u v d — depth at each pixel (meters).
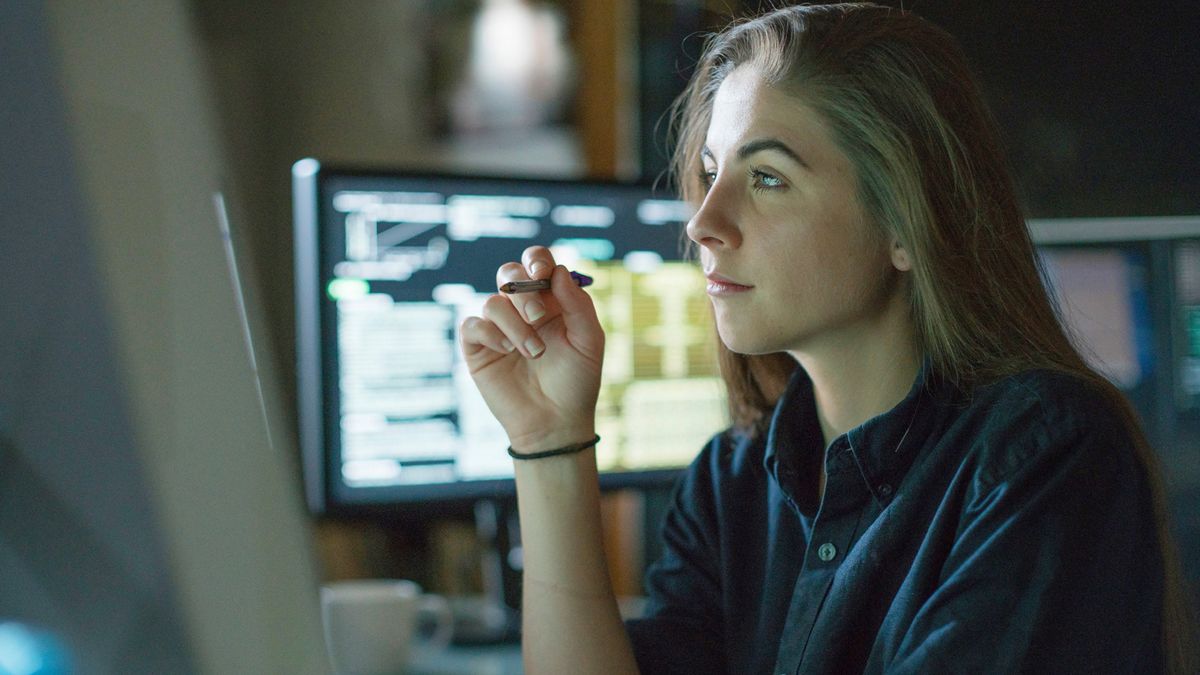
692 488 0.99
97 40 0.31
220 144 0.36
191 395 0.31
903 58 0.79
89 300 0.29
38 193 0.30
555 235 1.35
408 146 2.60
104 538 0.29
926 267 0.78
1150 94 1.21
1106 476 0.71
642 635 0.92
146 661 0.29
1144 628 0.71
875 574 0.78
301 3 2.62
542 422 0.86
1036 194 1.29
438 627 1.25
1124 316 1.24
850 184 0.78
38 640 0.29
